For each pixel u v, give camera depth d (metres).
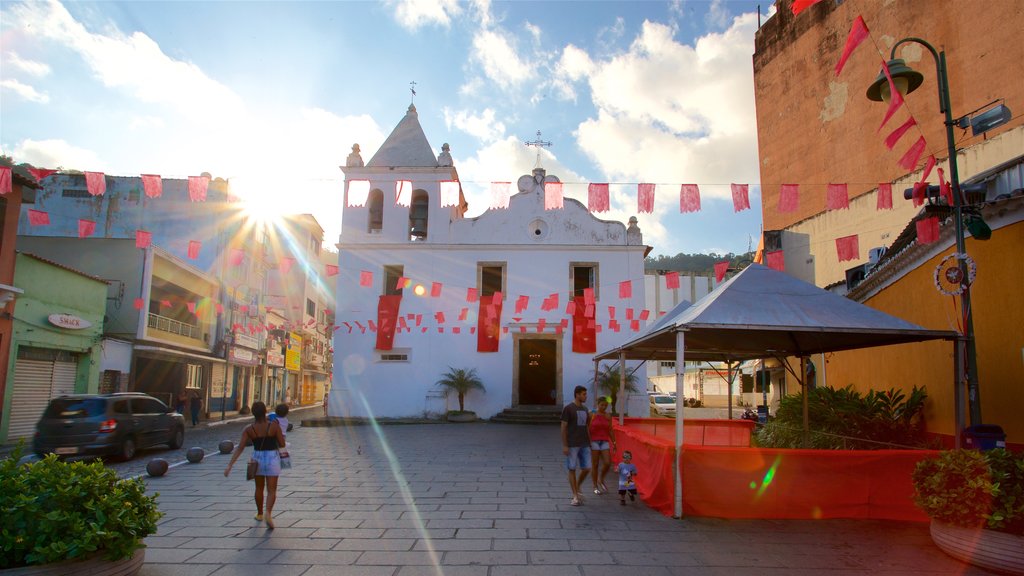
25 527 4.86
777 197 23.22
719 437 14.50
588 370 25.80
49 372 18.14
